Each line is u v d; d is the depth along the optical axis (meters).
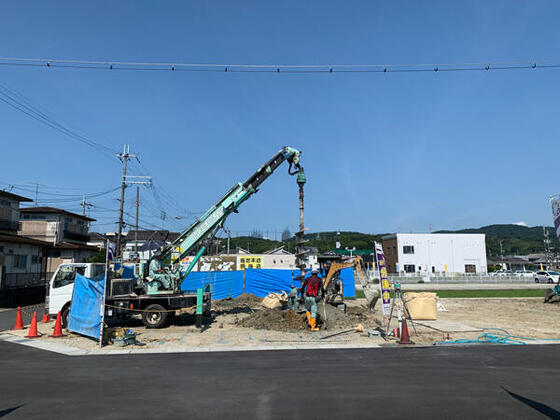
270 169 15.95
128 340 10.90
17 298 23.86
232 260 41.62
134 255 18.02
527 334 12.32
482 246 68.38
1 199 34.94
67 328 13.36
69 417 5.33
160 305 14.07
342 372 7.67
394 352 9.67
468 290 33.75
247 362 8.61
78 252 46.28
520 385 6.77
